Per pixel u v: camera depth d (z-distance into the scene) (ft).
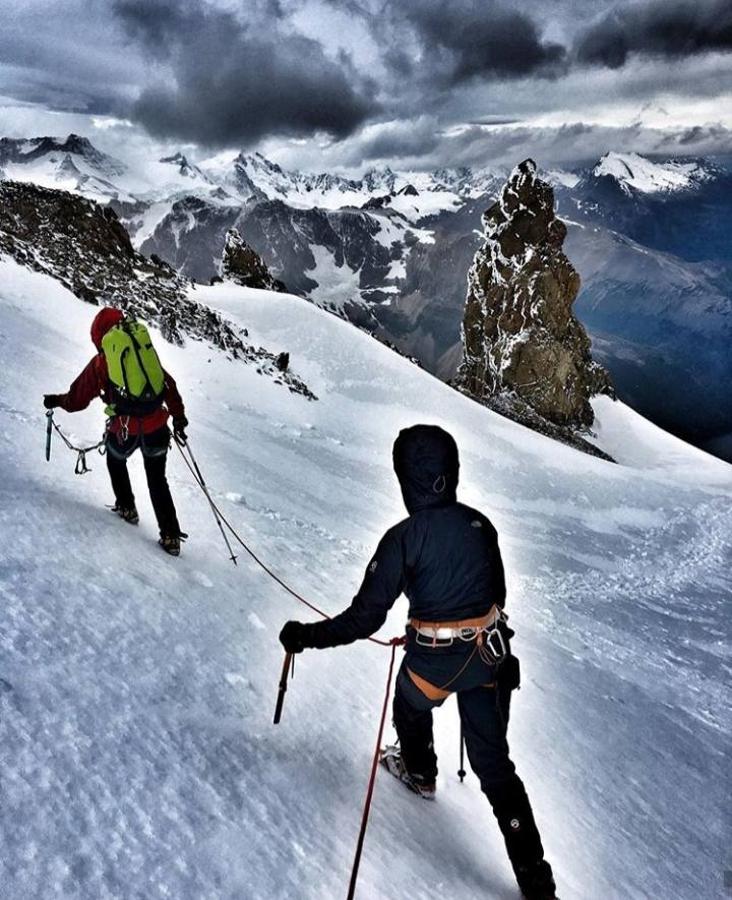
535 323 234.17
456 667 11.03
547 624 39.50
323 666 16.56
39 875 6.91
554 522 91.04
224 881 7.92
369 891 8.98
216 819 8.89
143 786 8.87
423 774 12.73
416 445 11.18
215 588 18.37
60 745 8.96
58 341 67.67
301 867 8.75
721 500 138.10
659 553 90.58
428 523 11.11
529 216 238.89
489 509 86.58
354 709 14.92
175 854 7.98
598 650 37.50
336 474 68.39
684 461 223.71
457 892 10.15
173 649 13.42
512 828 10.95
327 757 12.19
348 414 114.01
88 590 14.43
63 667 10.94
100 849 7.58
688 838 17.37
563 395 232.53
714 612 64.49
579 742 20.75
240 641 15.43
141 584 16.06
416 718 12.15
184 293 138.51
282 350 137.80
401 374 142.92
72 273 99.96
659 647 45.37
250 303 153.58
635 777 19.99
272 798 9.98
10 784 7.92
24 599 12.77
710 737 28.12
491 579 11.33
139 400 18.75
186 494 30.89
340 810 10.61
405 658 11.64
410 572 11.19
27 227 113.50
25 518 17.24
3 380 39.14
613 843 14.99
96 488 23.72
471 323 246.68
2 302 75.97
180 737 10.43
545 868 10.89
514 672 11.32
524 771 16.78
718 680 40.86
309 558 29.27
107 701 10.50
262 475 50.70
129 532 19.81
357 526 47.32
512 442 131.75
